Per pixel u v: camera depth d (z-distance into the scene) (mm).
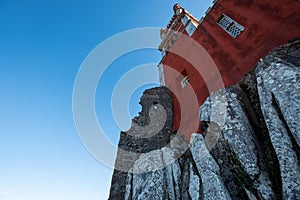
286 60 7297
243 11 12312
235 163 7316
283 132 6195
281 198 5680
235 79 10836
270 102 6930
